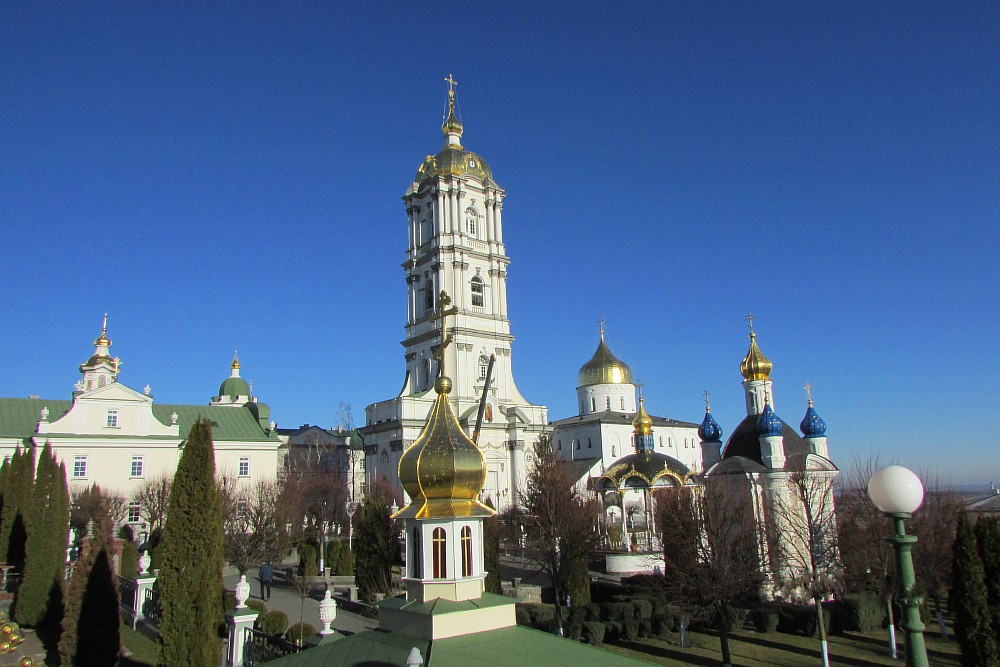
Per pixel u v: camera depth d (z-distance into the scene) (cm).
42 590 3181
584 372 11444
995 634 2228
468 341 8806
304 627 2752
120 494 7262
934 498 4544
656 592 4034
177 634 1966
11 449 7175
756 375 6128
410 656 1107
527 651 1284
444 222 9112
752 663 3294
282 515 5403
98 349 8819
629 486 5647
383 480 8106
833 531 4347
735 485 4650
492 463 8412
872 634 3909
